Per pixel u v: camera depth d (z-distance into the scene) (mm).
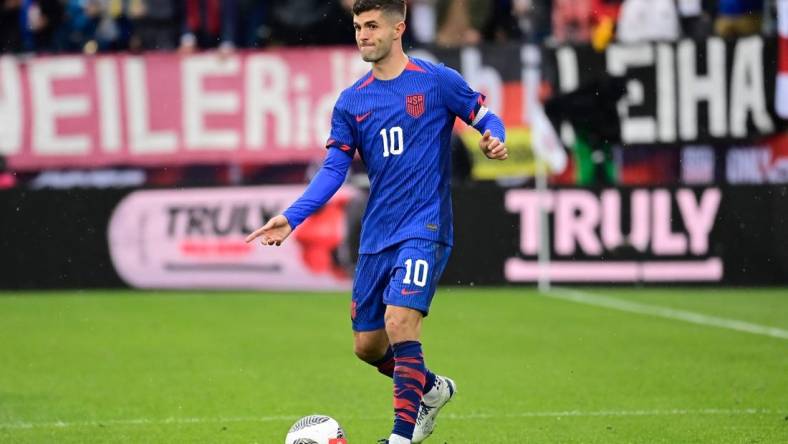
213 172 54125
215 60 52219
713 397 28531
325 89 52250
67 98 52344
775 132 52125
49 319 43531
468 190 52438
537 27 58656
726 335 38969
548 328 40750
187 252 52625
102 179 54000
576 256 52562
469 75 51938
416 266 20484
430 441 23969
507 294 50656
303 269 52500
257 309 46250
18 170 52531
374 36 20938
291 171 53750
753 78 51844
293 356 35219
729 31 56781
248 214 52406
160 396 28984
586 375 31719
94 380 31250
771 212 52031
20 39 58062
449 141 21547
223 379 31375
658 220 52344
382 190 21141
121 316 44281
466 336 39031
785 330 40094
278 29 56406
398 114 21000
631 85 52031
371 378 31562
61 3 58125
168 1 56781
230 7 56750
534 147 52250
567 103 52125
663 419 25953
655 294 50625
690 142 52219
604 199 52375
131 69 52281
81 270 52500
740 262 52188
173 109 52406
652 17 56125
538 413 26766
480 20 57438
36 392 29562
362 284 21422
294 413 26875
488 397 28734
